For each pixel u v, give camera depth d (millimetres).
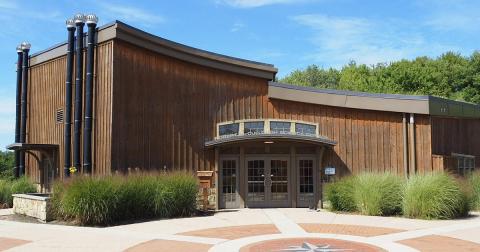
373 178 17391
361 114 21250
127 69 18922
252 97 22266
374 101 20922
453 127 23031
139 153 19094
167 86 20344
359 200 17188
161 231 13164
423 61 50781
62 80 21141
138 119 19188
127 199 15492
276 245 10797
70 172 19125
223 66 21688
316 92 21562
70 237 12094
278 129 21656
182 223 14875
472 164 23797
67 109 19906
